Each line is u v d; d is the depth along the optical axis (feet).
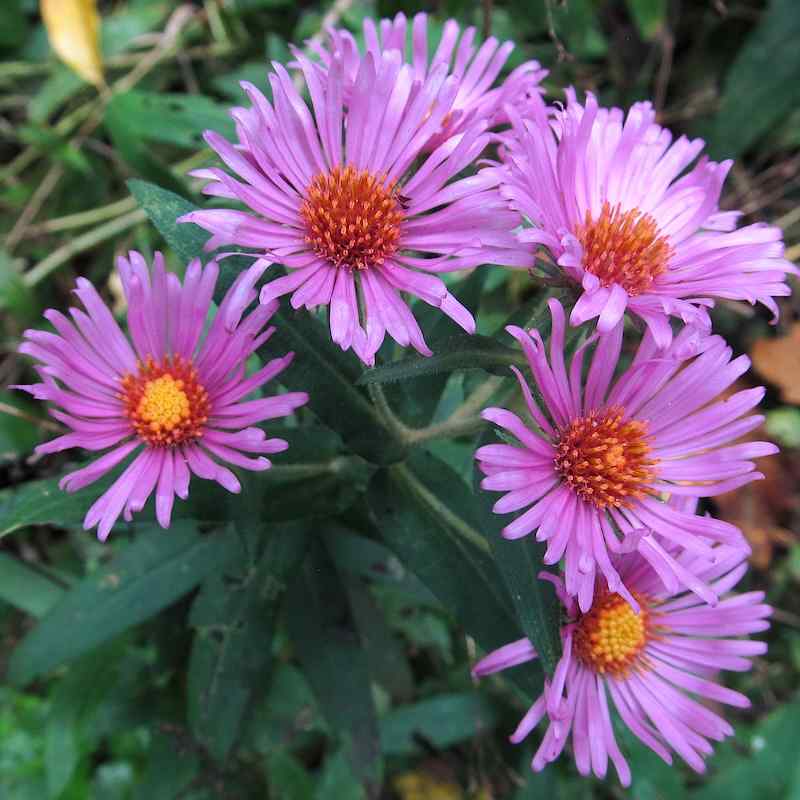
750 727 0.66
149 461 0.37
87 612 0.50
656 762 0.58
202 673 0.50
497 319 0.63
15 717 0.61
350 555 0.54
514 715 0.59
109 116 0.63
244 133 0.36
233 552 0.50
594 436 0.37
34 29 0.81
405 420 0.42
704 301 0.35
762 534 0.73
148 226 0.74
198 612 0.50
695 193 0.40
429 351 0.34
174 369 0.38
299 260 0.36
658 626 0.41
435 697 0.59
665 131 0.41
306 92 0.64
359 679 0.51
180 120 0.63
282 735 0.58
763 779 0.61
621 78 0.79
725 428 0.38
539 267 0.36
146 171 0.63
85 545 0.66
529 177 0.35
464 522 0.42
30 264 0.78
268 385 0.49
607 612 0.40
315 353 0.40
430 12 0.71
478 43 0.66
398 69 0.37
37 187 0.79
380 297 0.36
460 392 0.53
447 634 0.62
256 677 0.50
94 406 0.38
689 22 0.82
